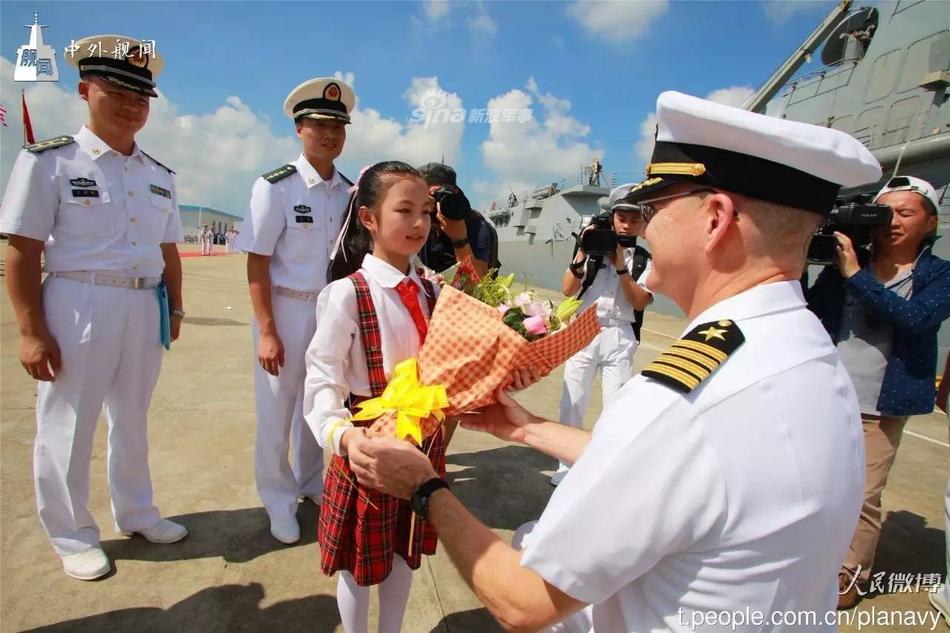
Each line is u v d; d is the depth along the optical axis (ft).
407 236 5.29
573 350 4.86
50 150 6.88
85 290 7.18
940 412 19.04
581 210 67.15
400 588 5.99
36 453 7.30
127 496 8.18
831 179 2.87
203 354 20.25
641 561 2.76
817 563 2.83
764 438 2.68
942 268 7.61
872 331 8.01
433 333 4.83
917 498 11.93
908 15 28.81
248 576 7.78
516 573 3.11
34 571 7.52
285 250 8.67
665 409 2.73
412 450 4.16
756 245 3.05
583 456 2.96
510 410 5.25
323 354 5.24
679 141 3.14
